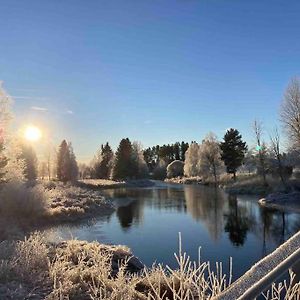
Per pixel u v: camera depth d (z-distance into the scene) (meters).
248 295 1.68
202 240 19.41
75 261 8.98
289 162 51.16
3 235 16.09
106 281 6.63
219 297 1.83
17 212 23.58
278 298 2.83
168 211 32.31
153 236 20.52
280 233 21.28
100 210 32.09
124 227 23.78
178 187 71.38
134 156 99.38
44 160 116.56
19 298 5.73
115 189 67.75
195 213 30.70
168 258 15.21
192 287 4.50
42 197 25.14
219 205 36.56
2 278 6.79
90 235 20.69
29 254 8.34
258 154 56.72
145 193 55.50
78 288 6.42
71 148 94.38
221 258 15.31
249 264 14.13
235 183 60.59
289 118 44.88
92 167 129.50
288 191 42.34
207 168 80.25
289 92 44.84
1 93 26.39
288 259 1.79
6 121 26.58
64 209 26.70
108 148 117.56
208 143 80.00
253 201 39.91
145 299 5.78
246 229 22.81
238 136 71.00
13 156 27.41
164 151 152.12
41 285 6.60
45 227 22.95
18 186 24.69
